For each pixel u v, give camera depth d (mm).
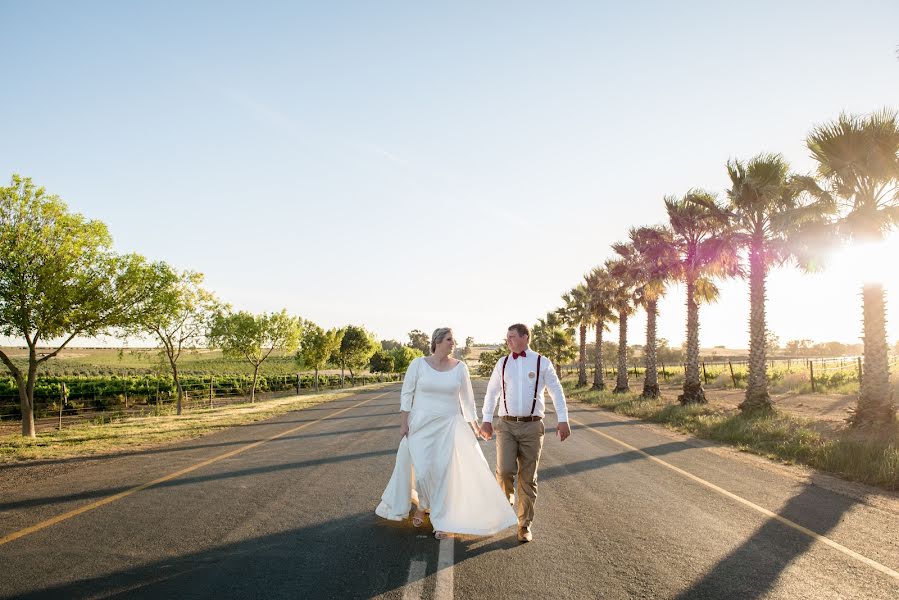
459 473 5266
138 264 17438
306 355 52406
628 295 32000
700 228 23203
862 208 14258
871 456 9406
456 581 4059
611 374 61219
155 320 20109
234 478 7801
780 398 25016
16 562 4340
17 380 15531
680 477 8305
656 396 26484
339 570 4254
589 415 19641
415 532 5281
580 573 4273
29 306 15258
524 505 5117
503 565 4414
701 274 22703
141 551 4641
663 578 4203
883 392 13688
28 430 15445
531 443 5145
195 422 16484
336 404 25344
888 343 13867
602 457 10109
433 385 5352
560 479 8047
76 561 4383
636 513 6137
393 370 91375
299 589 3873
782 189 18094
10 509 5996
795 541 5195
